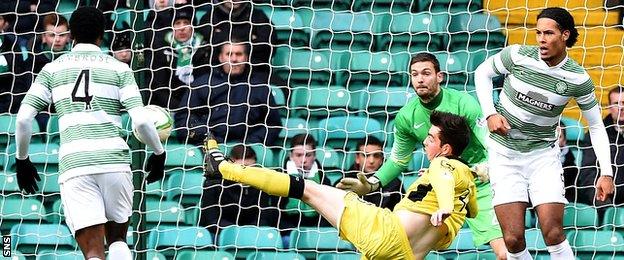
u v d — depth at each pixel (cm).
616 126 3603
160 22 3759
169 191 3625
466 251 3522
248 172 2656
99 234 2625
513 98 2703
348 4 4088
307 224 3575
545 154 2728
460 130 2705
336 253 3497
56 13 3825
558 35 2616
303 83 3912
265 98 3666
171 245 3512
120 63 2689
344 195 2673
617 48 4025
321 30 3984
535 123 2702
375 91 3875
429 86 2939
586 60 4022
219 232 3519
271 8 4044
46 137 3722
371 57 3953
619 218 3562
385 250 2617
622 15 4044
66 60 2659
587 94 2683
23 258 3531
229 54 3700
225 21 3725
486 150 2958
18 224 3609
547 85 2664
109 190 2636
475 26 4025
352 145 3756
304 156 3553
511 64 2691
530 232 3556
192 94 3669
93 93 2633
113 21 3862
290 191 2656
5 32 3862
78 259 3547
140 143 3256
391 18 4034
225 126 3634
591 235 3559
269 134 3666
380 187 3073
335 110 3825
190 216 3578
